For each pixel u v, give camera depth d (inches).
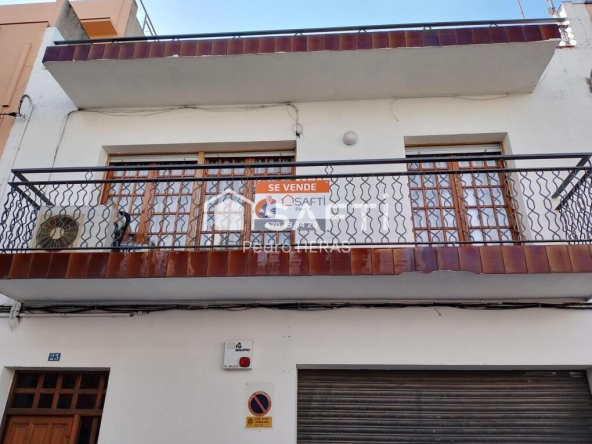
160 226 196.9
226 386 162.1
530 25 189.3
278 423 156.5
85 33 271.9
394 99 215.0
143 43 199.0
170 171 213.6
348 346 166.1
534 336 163.8
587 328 163.9
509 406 162.6
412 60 194.2
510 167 197.8
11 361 168.1
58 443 162.6
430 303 171.2
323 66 197.9
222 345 168.6
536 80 202.7
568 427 158.7
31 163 207.2
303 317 171.8
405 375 169.2
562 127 200.2
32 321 175.5
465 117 206.5
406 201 191.9
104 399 167.6
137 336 171.5
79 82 206.7
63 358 168.1
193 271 152.6
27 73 231.3
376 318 170.4
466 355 162.2
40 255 157.9
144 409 159.8
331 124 210.4
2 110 221.0
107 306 175.8
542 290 162.2
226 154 215.3
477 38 188.1
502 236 189.3
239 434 155.3
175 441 154.9
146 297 173.8
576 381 165.3
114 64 198.1
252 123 214.1
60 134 214.8
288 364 164.6
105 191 207.5
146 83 207.5
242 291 167.2
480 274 148.9
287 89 210.7
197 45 196.5
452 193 197.8
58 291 167.2
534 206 168.7
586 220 169.3
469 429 159.9
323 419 163.2
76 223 172.7
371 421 162.6
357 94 213.3
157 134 213.6
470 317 168.4
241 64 197.8
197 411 158.9
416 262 148.3
